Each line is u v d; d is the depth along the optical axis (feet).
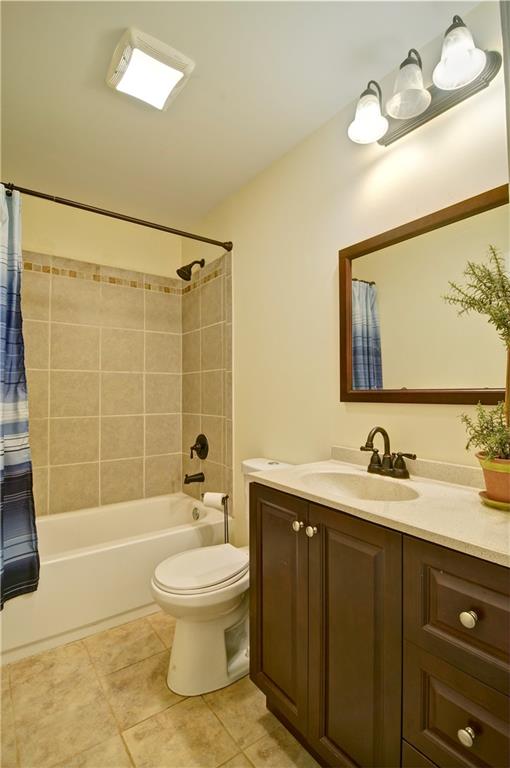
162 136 5.98
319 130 5.79
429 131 4.30
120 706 4.60
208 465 8.55
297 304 6.13
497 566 2.29
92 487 8.39
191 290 9.36
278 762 3.90
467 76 3.56
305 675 3.68
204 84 4.91
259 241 7.01
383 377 4.76
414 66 3.84
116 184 7.42
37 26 4.09
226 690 4.88
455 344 4.05
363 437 5.04
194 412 9.16
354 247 5.09
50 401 7.92
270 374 6.68
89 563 6.08
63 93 5.05
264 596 4.28
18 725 4.33
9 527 5.50
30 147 6.24
